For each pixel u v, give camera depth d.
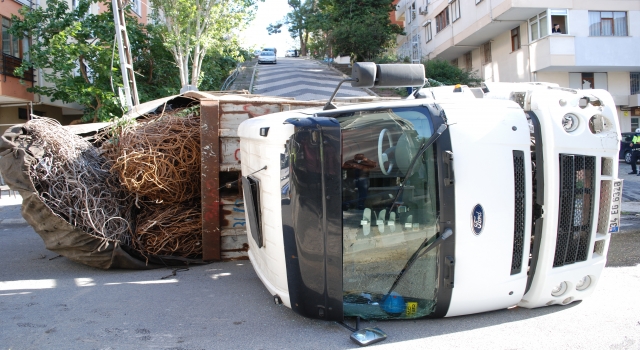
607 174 4.20
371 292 3.83
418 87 4.76
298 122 3.67
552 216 3.91
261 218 4.30
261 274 4.64
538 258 4.01
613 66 23.23
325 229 3.60
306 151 3.60
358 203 3.74
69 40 17.12
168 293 4.95
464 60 32.47
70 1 19.09
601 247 4.30
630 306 4.35
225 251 6.06
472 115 3.77
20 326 4.07
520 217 3.87
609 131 4.13
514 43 26.05
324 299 3.70
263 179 4.14
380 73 4.07
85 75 17.11
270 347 3.64
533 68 24.14
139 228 5.84
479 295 3.82
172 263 5.90
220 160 5.93
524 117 3.89
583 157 4.05
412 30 38.47
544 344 3.61
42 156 5.29
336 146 3.57
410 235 3.75
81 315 4.34
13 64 17.75
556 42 22.80
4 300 4.75
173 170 5.83
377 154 3.77
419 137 3.72
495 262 3.79
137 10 25.06
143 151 5.71
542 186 3.92
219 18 18.73
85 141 6.13
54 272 5.76
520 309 4.28
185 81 18.55
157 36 18.72
